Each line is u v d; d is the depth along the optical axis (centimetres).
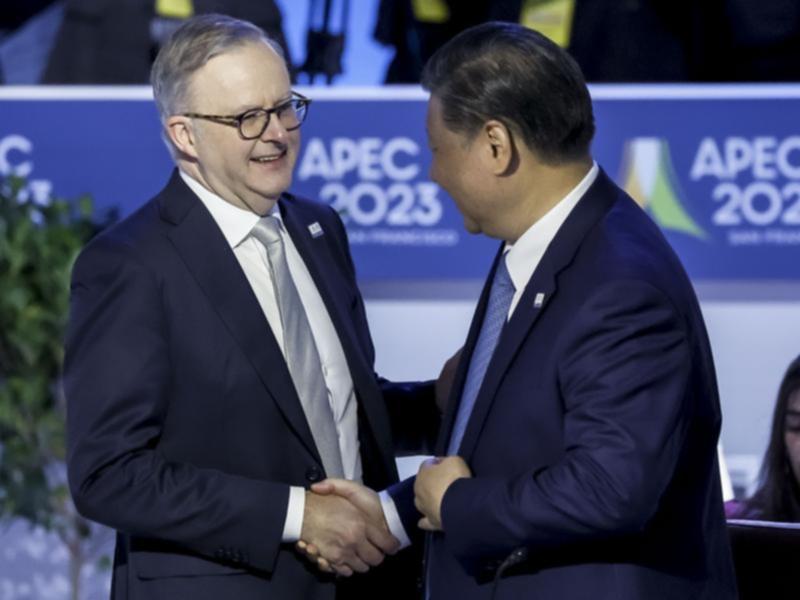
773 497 1268
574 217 802
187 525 860
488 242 1691
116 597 927
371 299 1698
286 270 930
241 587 889
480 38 799
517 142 790
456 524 781
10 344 1583
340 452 937
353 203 1692
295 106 923
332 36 1781
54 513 1579
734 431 1683
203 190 925
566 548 787
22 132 1684
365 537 891
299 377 917
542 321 788
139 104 1686
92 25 1775
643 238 797
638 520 743
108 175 1684
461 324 1695
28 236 1562
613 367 752
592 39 1775
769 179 1684
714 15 1777
